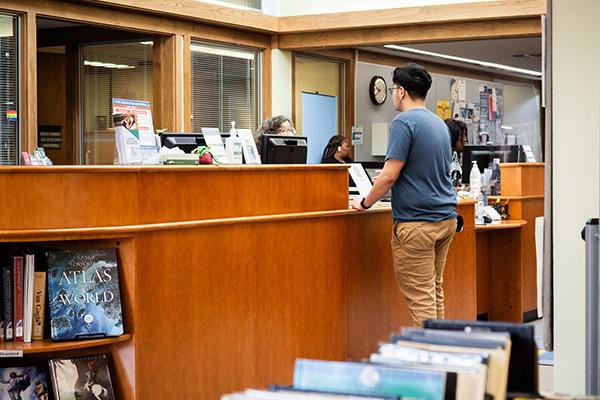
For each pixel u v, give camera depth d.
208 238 5.39
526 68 16.69
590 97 5.55
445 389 2.08
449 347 2.26
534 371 2.39
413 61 14.56
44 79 12.18
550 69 5.66
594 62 5.52
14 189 4.70
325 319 6.29
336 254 6.39
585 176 5.58
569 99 5.60
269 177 5.82
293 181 6.00
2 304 4.94
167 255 5.16
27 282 4.91
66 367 4.93
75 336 4.89
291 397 1.92
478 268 9.35
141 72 10.73
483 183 10.02
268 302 5.81
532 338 2.38
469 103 16.17
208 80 11.19
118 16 9.76
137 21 9.98
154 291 5.09
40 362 5.03
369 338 6.75
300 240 6.06
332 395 1.94
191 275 5.30
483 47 13.40
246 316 5.66
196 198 5.33
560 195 5.65
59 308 4.91
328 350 6.32
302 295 6.09
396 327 7.07
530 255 9.71
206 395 5.41
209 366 5.42
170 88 10.52
